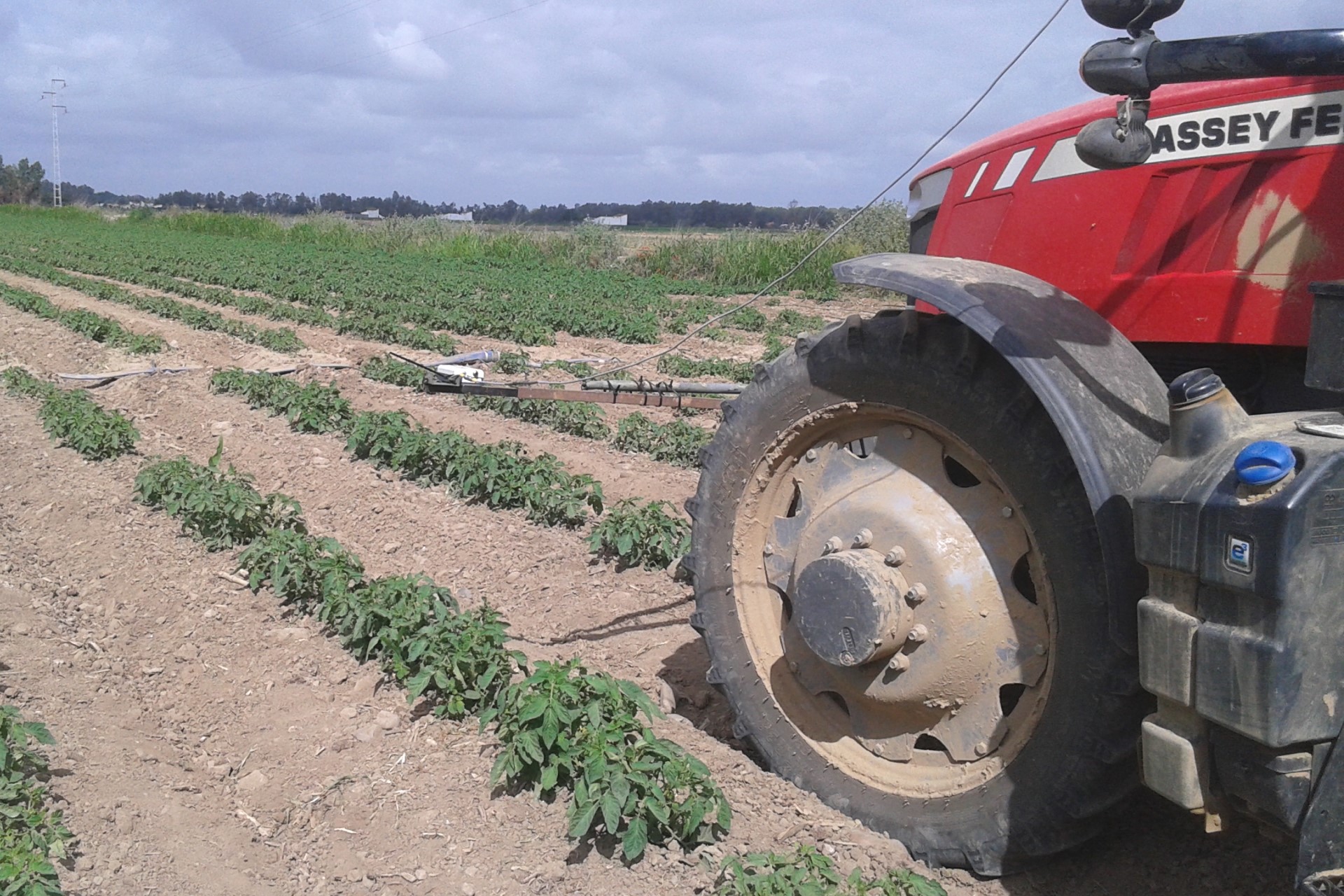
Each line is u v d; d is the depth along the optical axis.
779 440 4.01
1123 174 3.69
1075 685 3.25
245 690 5.31
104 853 3.86
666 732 4.62
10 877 3.40
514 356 13.20
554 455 9.29
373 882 3.80
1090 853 3.78
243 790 4.46
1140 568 3.05
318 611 6.02
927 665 3.61
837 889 3.43
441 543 7.41
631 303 21.33
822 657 3.72
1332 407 3.46
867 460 3.86
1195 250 3.55
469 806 4.20
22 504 8.24
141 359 14.20
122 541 7.38
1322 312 2.87
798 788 4.08
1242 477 2.63
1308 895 2.70
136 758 4.57
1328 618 2.61
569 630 6.06
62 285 23.12
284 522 7.43
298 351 14.82
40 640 5.73
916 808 3.73
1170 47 2.89
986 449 3.42
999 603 3.52
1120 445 3.13
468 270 27.98
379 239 37.44
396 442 8.91
